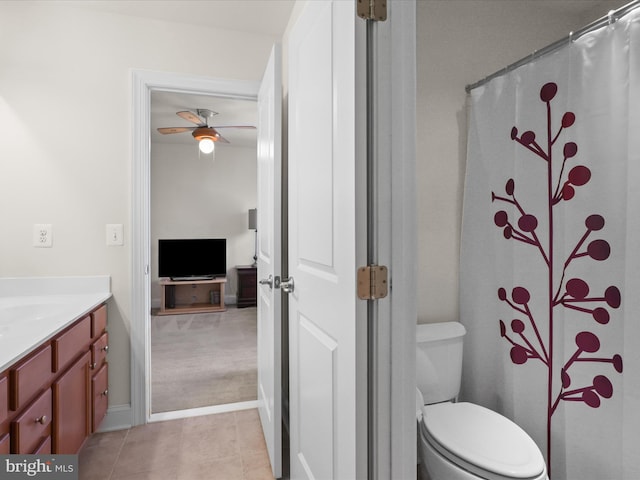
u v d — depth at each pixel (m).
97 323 1.87
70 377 1.51
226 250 5.89
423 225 1.96
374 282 0.96
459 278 2.02
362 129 0.95
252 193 6.01
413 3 0.99
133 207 2.12
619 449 1.43
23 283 1.98
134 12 2.10
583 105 1.52
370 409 1.00
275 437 1.67
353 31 0.95
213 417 2.26
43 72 2.01
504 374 1.85
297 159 1.47
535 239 1.70
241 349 3.58
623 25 1.40
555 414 1.64
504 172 1.82
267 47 2.34
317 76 1.23
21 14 1.98
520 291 1.76
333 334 1.10
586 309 1.51
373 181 0.97
